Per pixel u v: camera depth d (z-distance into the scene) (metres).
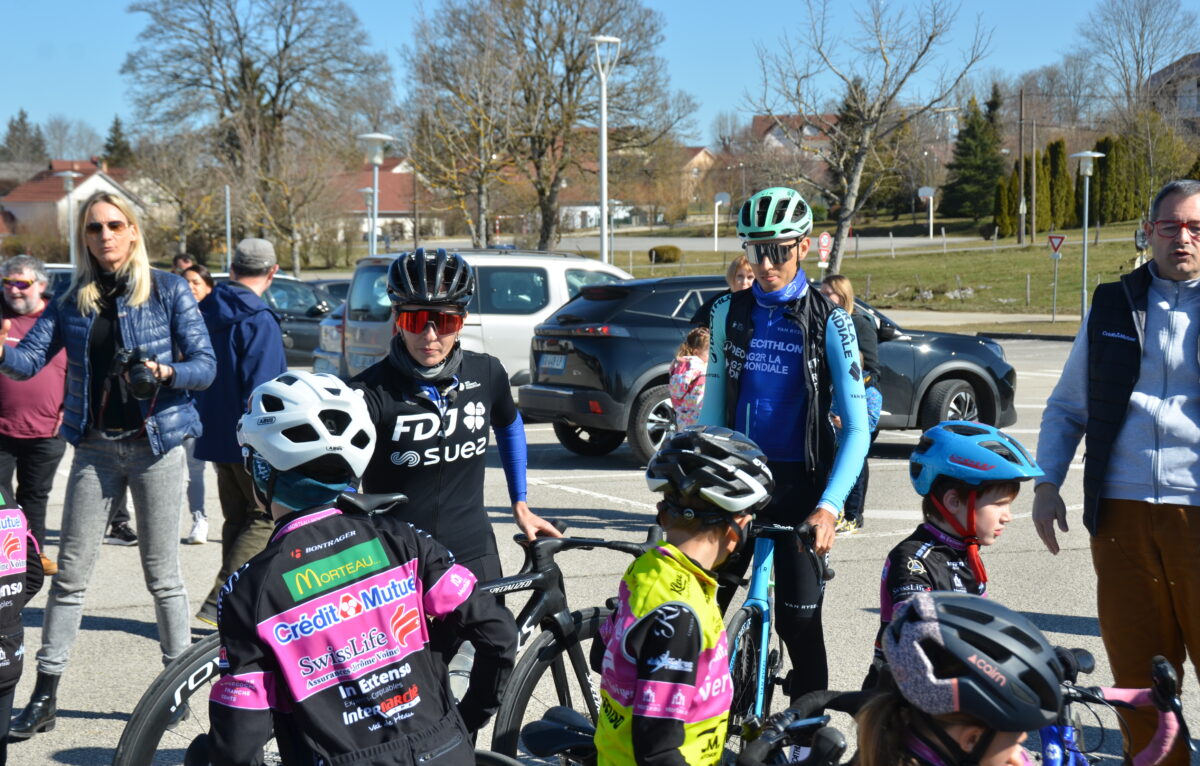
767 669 3.63
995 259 50.44
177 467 4.55
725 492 2.55
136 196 51.53
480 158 33.06
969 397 10.84
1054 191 65.94
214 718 2.28
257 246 5.62
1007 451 2.94
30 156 106.31
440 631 2.60
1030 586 6.34
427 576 2.50
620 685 2.51
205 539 7.55
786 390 3.71
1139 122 45.78
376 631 2.39
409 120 34.19
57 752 4.20
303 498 2.44
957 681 1.75
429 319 3.30
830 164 30.89
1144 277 3.52
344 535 2.42
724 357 3.86
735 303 3.87
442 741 2.43
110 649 5.38
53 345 4.52
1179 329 3.43
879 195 57.88
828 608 5.95
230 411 5.39
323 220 54.75
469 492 3.53
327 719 2.32
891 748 1.89
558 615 3.52
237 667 2.28
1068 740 2.36
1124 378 3.48
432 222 73.75
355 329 12.27
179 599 4.59
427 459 3.40
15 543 3.31
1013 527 7.95
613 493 9.03
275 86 49.56
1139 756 2.28
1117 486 3.50
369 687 2.37
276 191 47.09
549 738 3.00
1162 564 3.47
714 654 2.50
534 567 3.45
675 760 2.37
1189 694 4.69
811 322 3.70
